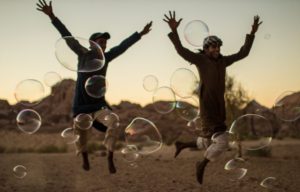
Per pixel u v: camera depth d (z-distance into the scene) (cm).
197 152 1742
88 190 895
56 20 682
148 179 1008
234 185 930
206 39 671
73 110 675
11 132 3584
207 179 1002
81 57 640
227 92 1538
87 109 667
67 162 1344
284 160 1356
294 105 746
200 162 688
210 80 662
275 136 2917
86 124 666
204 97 668
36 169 1177
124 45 682
